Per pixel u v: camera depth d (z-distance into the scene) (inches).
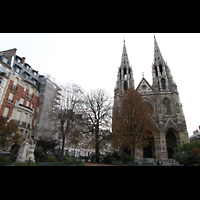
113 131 1200.8
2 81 1163.9
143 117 1238.3
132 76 2406.5
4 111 1171.9
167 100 2074.3
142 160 1694.1
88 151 2605.8
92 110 1150.3
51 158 789.9
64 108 1130.0
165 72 2277.3
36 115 1521.9
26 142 828.6
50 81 1722.4
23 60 1496.1
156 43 2642.7
